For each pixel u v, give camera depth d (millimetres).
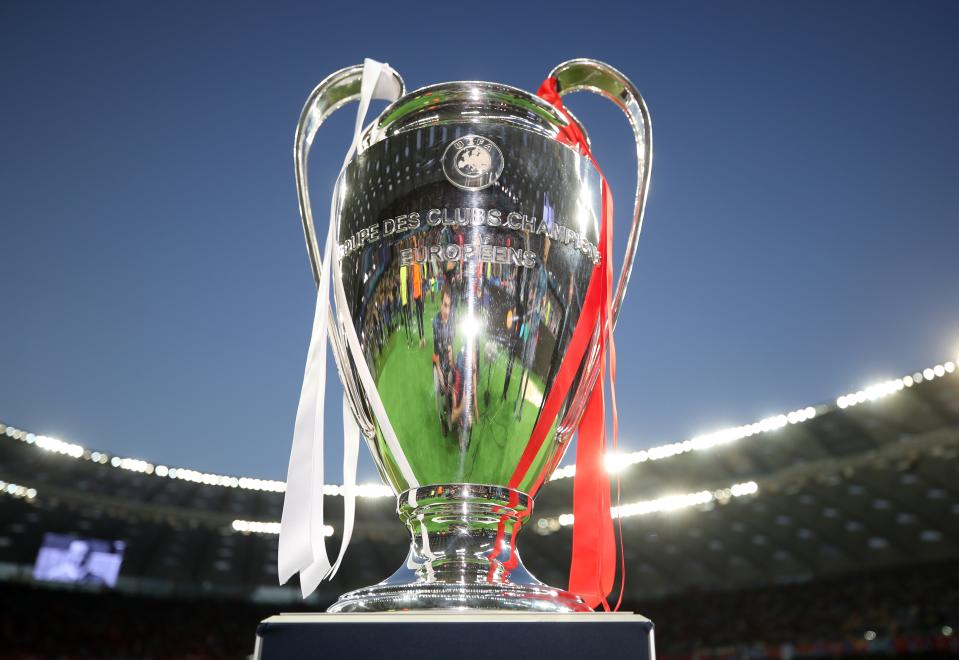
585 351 815
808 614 20984
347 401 831
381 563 24812
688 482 23656
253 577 24062
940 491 21516
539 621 557
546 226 776
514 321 764
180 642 21266
